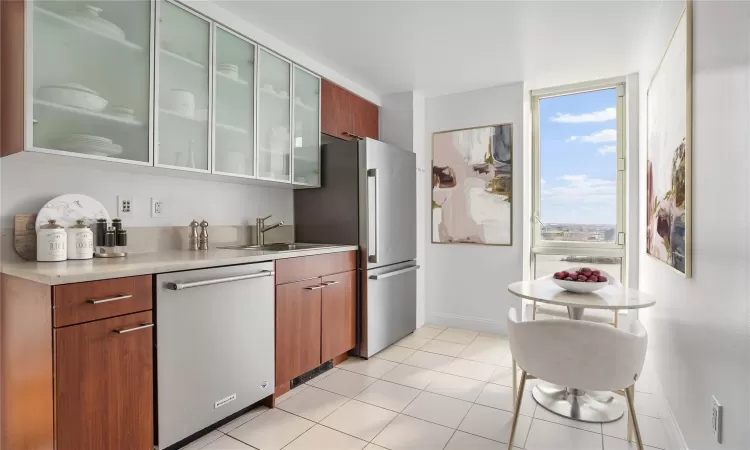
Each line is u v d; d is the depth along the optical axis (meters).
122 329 1.51
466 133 3.76
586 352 1.52
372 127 3.76
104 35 1.74
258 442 1.87
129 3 1.84
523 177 3.52
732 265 1.21
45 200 1.84
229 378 1.95
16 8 1.53
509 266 3.59
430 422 2.06
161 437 1.65
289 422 2.06
